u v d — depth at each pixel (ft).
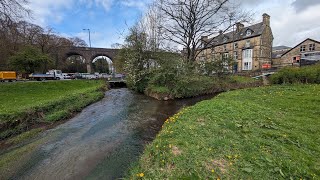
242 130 16.22
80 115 35.83
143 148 19.33
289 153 12.08
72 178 14.88
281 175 9.91
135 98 56.49
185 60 62.49
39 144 21.86
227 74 72.33
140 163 13.53
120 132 25.32
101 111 39.14
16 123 26.27
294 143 13.58
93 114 36.58
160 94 52.39
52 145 21.50
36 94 52.11
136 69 65.16
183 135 15.61
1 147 21.42
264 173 10.07
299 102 26.63
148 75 64.80
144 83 68.08
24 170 16.40
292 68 56.65
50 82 78.64
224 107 24.29
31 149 20.54
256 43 130.93
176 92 52.90
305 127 16.71
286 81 55.11
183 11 67.77
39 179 14.97
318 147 12.88
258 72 89.86
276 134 15.06
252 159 11.37
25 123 27.40
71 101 41.83
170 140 15.01
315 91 35.01
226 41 151.33
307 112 21.72
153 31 75.82
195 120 19.71
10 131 24.75
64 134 25.12
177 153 12.67
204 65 67.82
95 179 14.46
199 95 57.36
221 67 70.23
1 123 24.32
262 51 130.31
